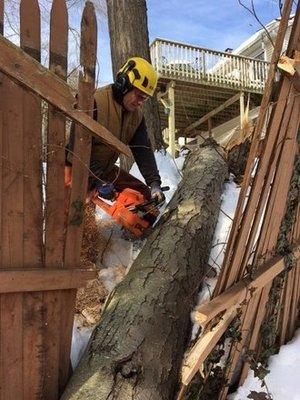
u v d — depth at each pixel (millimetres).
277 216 2088
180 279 2307
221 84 10227
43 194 1874
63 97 1703
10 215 1675
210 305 1767
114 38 4629
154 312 2053
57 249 1823
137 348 1869
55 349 1850
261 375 2021
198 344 1875
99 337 1953
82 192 1864
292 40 1825
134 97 2547
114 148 1924
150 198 2920
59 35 1674
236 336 1995
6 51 1530
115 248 3020
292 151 2035
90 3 1732
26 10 1597
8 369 1714
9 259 1689
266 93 1694
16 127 1637
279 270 2158
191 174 3332
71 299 1895
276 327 2295
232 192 3484
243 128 4078
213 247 2807
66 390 1805
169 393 1859
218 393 2016
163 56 9594
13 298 1702
